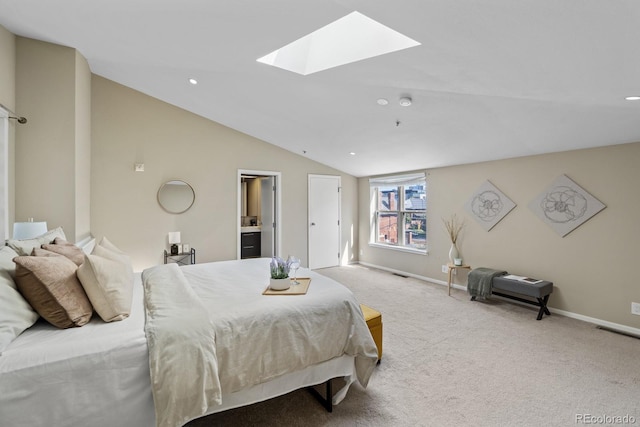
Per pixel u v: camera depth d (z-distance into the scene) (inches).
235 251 205.0
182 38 91.9
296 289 85.9
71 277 63.2
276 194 225.5
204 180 193.9
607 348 109.7
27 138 109.3
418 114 133.2
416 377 90.9
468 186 183.5
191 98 164.7
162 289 77.7
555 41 62.7
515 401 79.8
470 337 118.9
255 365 64.3
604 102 95.4
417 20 62.2
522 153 154.4
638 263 123.0
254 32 83.1
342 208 259.1
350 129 165.6
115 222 166.6
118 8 77.6
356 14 90.9
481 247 177.0
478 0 52.6
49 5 81.3
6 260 61.7
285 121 171.8
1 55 98.6
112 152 165.3
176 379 52.3
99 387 51.0
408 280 209.3
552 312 147.3
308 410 76.4
